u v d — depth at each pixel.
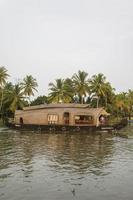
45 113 56.56
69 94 79.88
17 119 58.72
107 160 23.83
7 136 43.91
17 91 77.62
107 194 14.81
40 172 19.23
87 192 15.10
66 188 15.73
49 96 79.62
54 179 17.50
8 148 30.38
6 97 78.62
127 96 110.25
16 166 21.02
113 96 85.94
